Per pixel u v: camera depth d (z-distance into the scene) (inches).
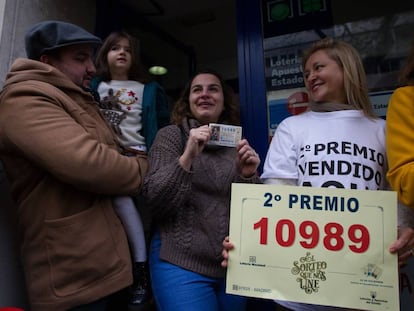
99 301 38.5
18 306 48.4
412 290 52.7
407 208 37.6
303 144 42.3
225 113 57.4
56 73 40.4
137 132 59.4
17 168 38.5
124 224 46.1
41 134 34.7
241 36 67.3
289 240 34.5
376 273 32.1
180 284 40.6
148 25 93.0
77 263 35.8
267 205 35.8
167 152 44.8
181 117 53.2
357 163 38.9
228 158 47.9
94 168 36.1
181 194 40.3
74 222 36.5
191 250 41.5
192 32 102.0
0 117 36.7
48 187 37.5
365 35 63.1
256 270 34.6
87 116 41.9
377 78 61.7
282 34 65.8
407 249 34.0
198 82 53.0
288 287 33.5
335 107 43.1
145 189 41.6
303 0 65.9
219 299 44.2
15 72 39.4
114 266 37.8
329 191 34.6
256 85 64.9
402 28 61.4
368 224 33.1
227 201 44.7
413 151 34.0
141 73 65.7
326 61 44.0
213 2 87.5
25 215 37.8
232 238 35.8
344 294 32.3
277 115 63.8
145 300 45.7
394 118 37.1
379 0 63.1
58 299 35.1
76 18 72.7
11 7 57.4
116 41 63.2
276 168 43.2
